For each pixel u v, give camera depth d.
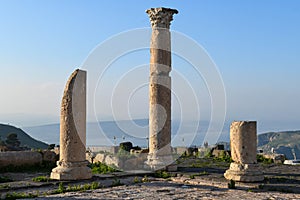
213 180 17.20
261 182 16.64
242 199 13.21
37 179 17.08
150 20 21.50
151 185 16.41
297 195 13.96
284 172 19.94
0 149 30.34
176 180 17.78
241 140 17.34
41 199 13.13
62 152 17.61
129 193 14.39
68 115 17.59
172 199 13.21
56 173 17.25
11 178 19.09
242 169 17.06
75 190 15.02
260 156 27.55
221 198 13.41
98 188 15.55
